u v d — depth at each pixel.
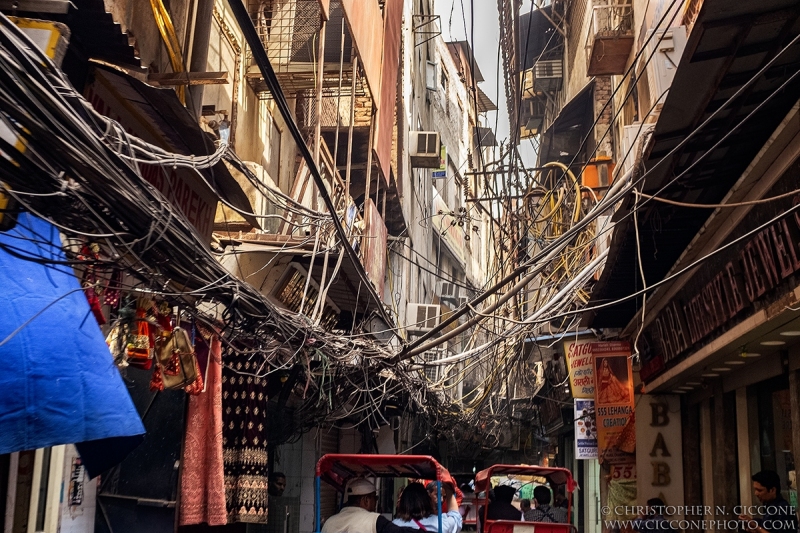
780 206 5.68
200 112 7.41
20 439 3.84
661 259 9.35
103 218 3.92
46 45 3.60
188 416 6.85
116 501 6.80
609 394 11.16
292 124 4.58
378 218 12.36
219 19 9.54
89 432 4.20
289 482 12.41
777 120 6.13
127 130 5.75
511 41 10.94
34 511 5.62
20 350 3.99
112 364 4.59
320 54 7.77
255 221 7.63
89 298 5.11
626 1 14.98
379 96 11.46
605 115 17.17
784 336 7.09
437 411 15.12
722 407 10.02
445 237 31.91
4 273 4.17
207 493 6.77
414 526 7.31
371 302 11.77
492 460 35.69
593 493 18.03
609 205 6.12
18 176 3.36
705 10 4.75
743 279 6.88
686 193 7.39
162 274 4.59
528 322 7.45
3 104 3.03
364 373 8.86
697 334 8.66
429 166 22.70
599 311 11.59
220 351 7.04
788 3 4.69
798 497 7.21
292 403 11.27
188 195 6.68
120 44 4.60
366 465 8.33
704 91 5.62
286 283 9.70
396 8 13.43
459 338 23.34
